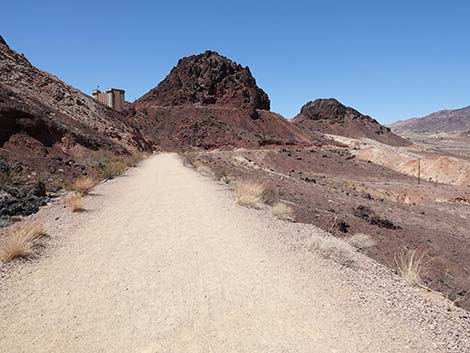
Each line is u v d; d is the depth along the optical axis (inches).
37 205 422.6
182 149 3125.0
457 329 177.5
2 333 164.7
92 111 1615.4
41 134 844.0
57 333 165.2
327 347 155.1
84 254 269.7
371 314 185.5
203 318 178.7
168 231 333.4
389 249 451.5
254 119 4158.5
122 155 1267.2
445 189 2007.9
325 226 460.8
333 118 7032.5
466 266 514.9
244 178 821.9
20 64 1421.0
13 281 218.7
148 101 4542.3
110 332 166.2
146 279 225.3
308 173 2343.8
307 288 213.9
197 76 4530.0
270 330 168.1
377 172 2699.3
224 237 314.5
